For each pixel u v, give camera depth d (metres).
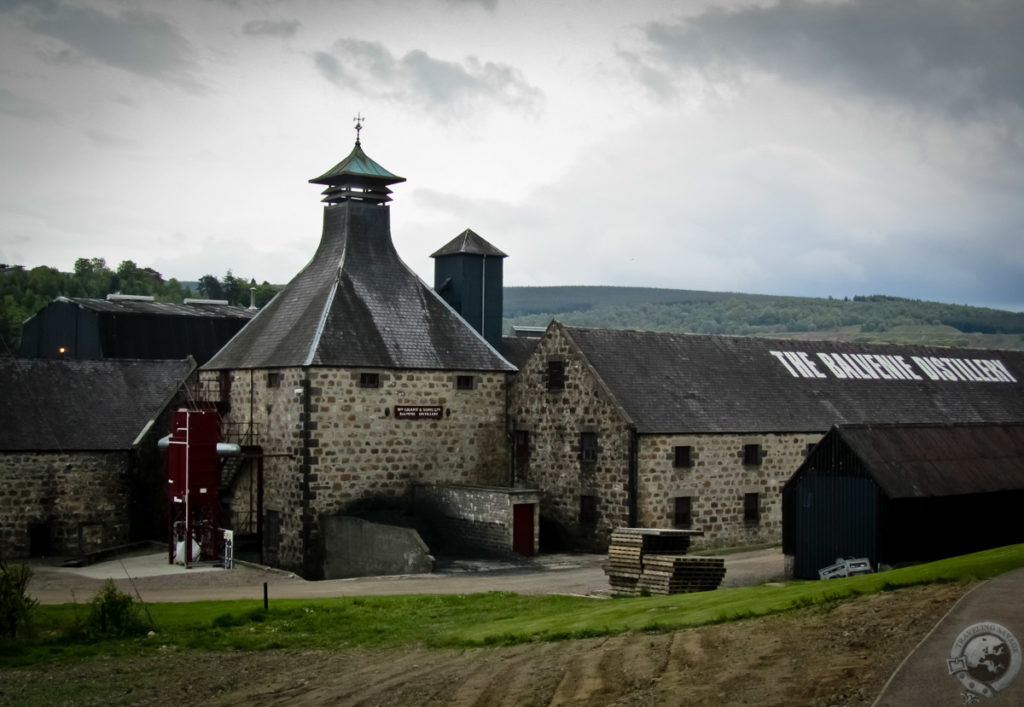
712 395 46.97
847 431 34.19
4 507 44.88
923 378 57.22
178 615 28.94
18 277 126.38
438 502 45.03
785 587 26.62
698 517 44.16
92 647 25.70
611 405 43.62
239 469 47.22
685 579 30.17
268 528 46.25
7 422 45.84
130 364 51.19
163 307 65.38
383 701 20.50
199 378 51.28
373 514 44.50
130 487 47.84
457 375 48.16
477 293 57.62
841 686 16.34
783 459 46.88
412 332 48.09
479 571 38.84
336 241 50.56
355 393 45.25
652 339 49.03
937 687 15.30
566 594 32.00
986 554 25.92
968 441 37.09
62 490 46.19
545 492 47.09
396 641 25.84
